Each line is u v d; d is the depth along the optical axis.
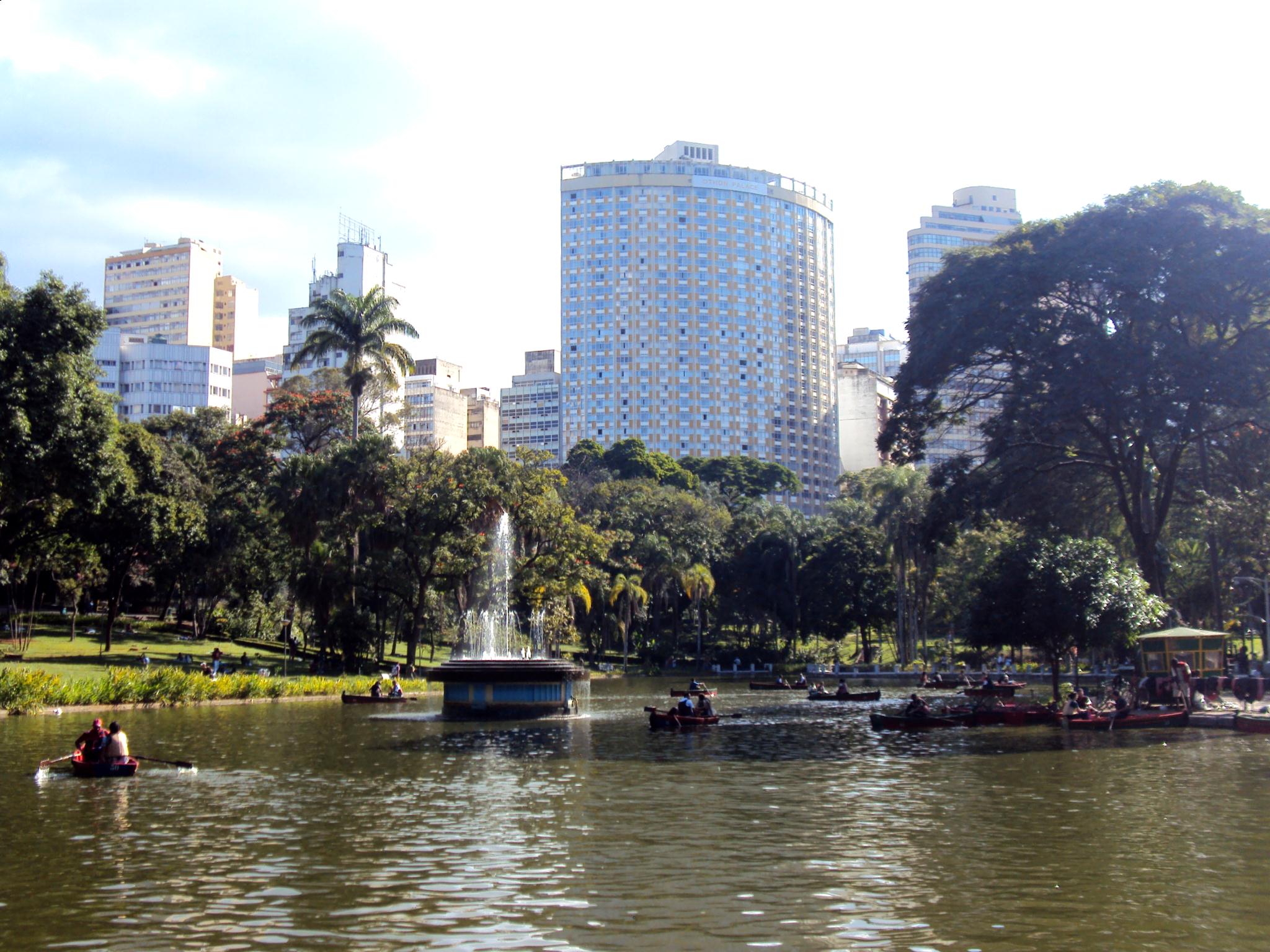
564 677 53.53
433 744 38.84
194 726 45.16
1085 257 57.69
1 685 47.34
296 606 89.88
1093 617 49.41
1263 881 17.59
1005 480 65.62
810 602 123.25
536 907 16.14
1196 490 64.44
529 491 83.19
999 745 38.41
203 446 123.25
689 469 183.25
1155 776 29.70
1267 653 67.81
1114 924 15.23
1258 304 58.62
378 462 80.19
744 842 20.81
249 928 15.14
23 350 54.66
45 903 16.41
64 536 74.44
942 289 66.19
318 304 87.81
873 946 14.28
